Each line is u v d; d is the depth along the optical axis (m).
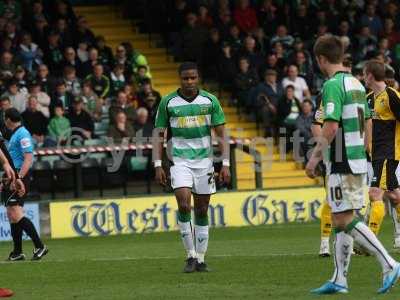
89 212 58.34
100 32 78.81
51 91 65.31
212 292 30.91
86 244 51.84
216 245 47.75
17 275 37.25
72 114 64.12
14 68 67.19
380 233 51.94
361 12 81.75
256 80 73.00
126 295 30.86
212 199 60.41
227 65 73.50
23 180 42.94
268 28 78.00
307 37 78.50
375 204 39.88
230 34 75.25
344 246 29.58
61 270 38.31
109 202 58.69
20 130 43.22
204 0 77.56
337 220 29.61
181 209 36.03
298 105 69.19
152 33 78.38
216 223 60.41
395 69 78.19
